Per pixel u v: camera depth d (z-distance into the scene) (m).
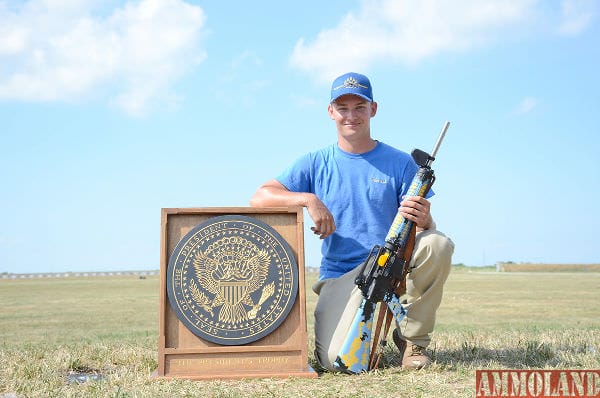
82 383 4.43
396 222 4.73
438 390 3.92
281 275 4.59
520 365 4.81
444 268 4.71
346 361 4.60
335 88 5.17
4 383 4.34
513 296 23.23
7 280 82.75
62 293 32.97
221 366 4.50
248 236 4.59
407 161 5.27
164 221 4.57
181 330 4.52
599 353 5.30
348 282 4.92
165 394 3.86
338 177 5.19
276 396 3.84
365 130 5.21
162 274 4.54
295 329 4.57
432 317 4.80
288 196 4.90
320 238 4.90
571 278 49.97
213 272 4.54
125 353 5.75
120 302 23.55
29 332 11.50
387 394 3.86
